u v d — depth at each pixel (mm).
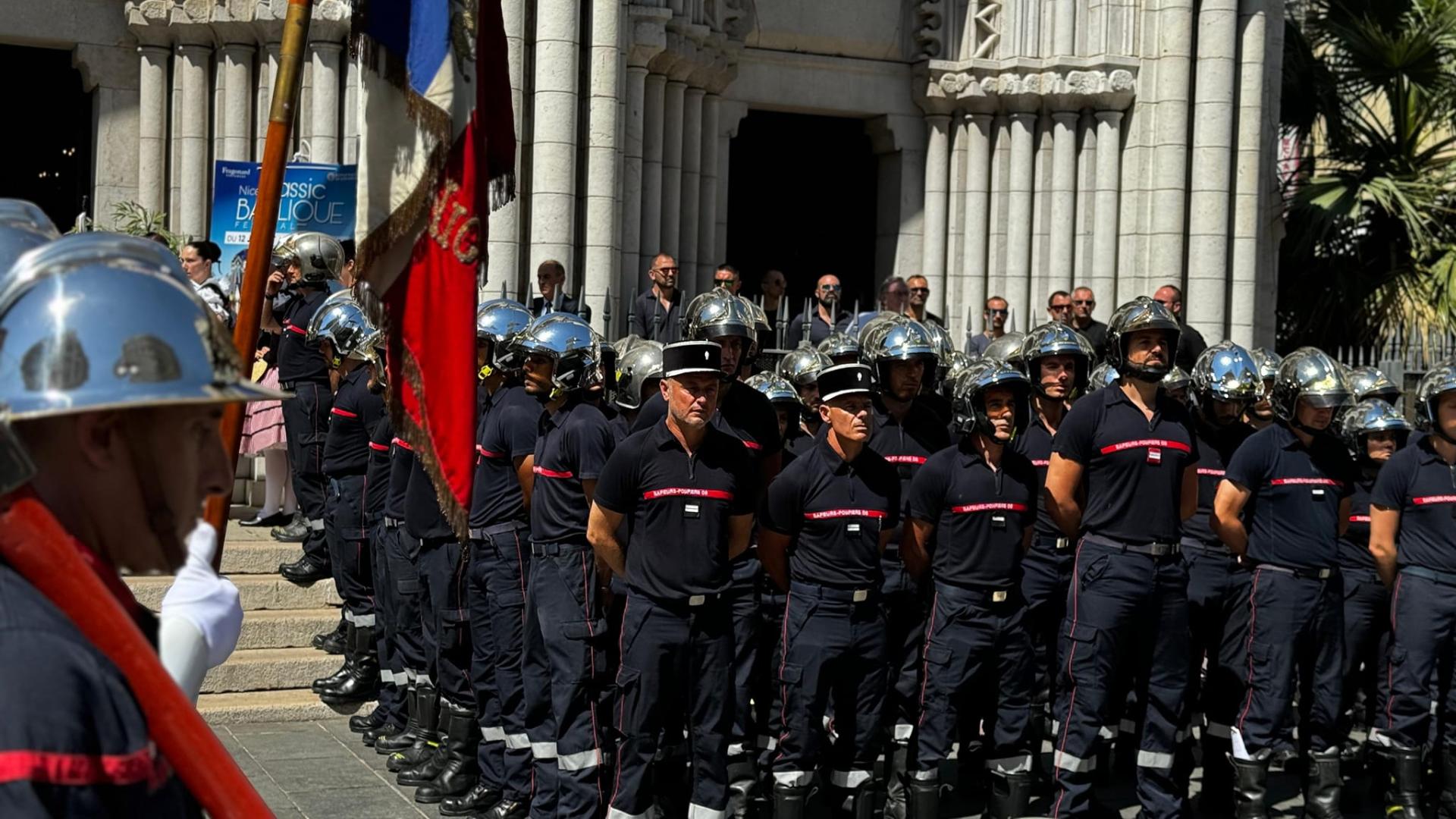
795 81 14258
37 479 1674
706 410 5809
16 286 1642
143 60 13109
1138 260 14344
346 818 6793
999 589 6738
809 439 7863
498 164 4641
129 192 13344
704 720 5934
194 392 1634
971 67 14266
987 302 13391
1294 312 18000
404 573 7543
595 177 12023
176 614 2516
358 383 8617
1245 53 14406
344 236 10148
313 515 9492
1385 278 17328
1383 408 8219
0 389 1605
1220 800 7480
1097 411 6703
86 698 1542
